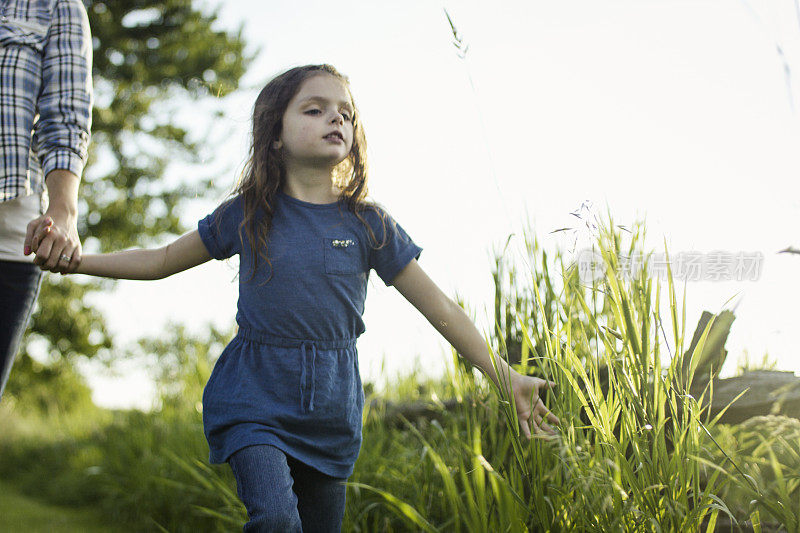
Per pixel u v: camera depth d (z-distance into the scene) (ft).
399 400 10.18
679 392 4.75
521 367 5.51
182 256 5.43
